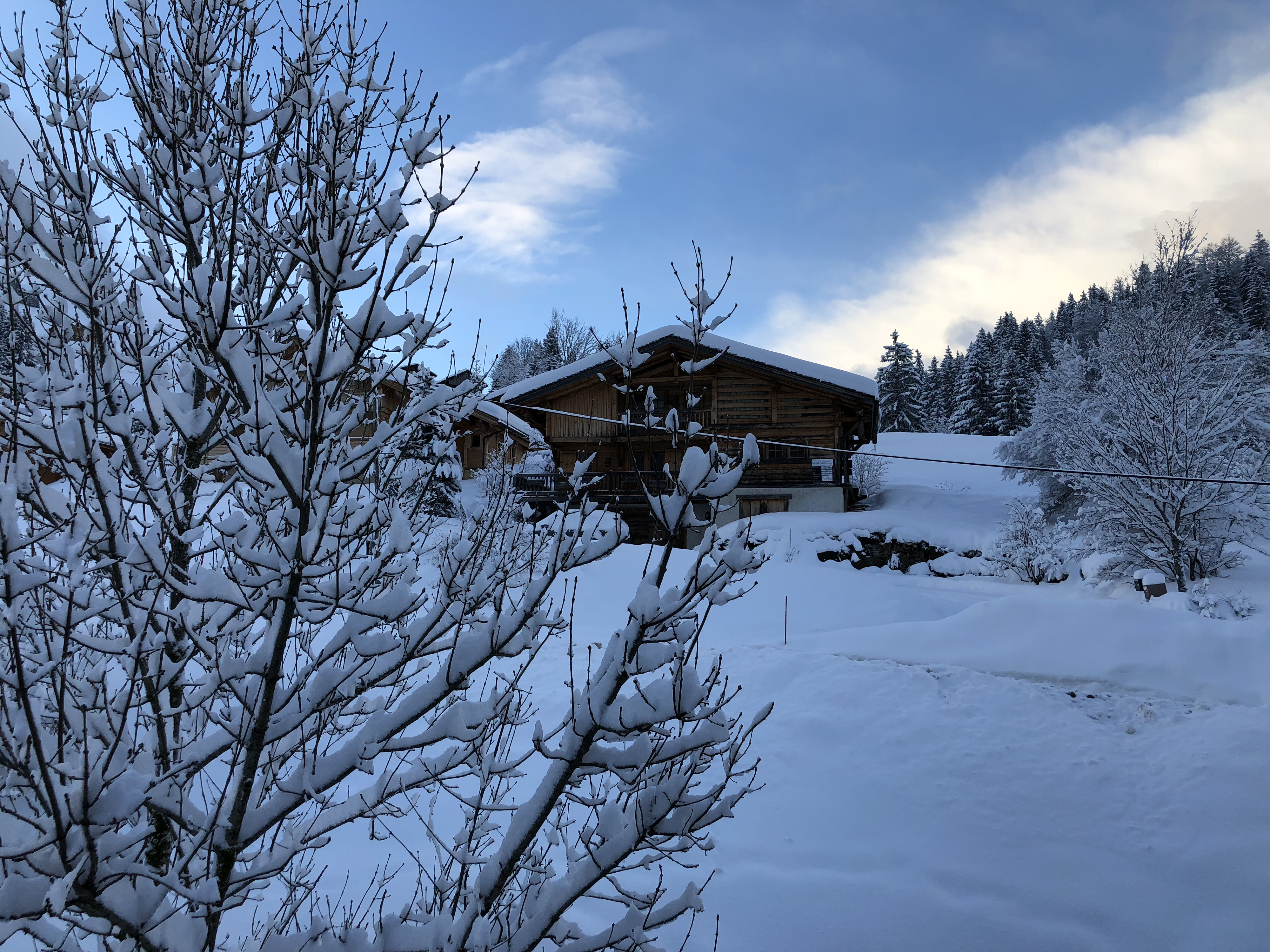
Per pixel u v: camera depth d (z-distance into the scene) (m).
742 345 25.75
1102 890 5.94
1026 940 5.47
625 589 14.79
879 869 6.35
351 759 2.54
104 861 2.15
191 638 2.67
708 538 2.31
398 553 2.55
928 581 23.14
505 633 2.48
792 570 16.89
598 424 26.77
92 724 2.48
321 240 2.37
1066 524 22.84
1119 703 8.74
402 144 2.26
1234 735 7.53
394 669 2.68
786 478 26.53
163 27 3.23
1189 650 9.73
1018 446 29.56
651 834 2.45
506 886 3.07
